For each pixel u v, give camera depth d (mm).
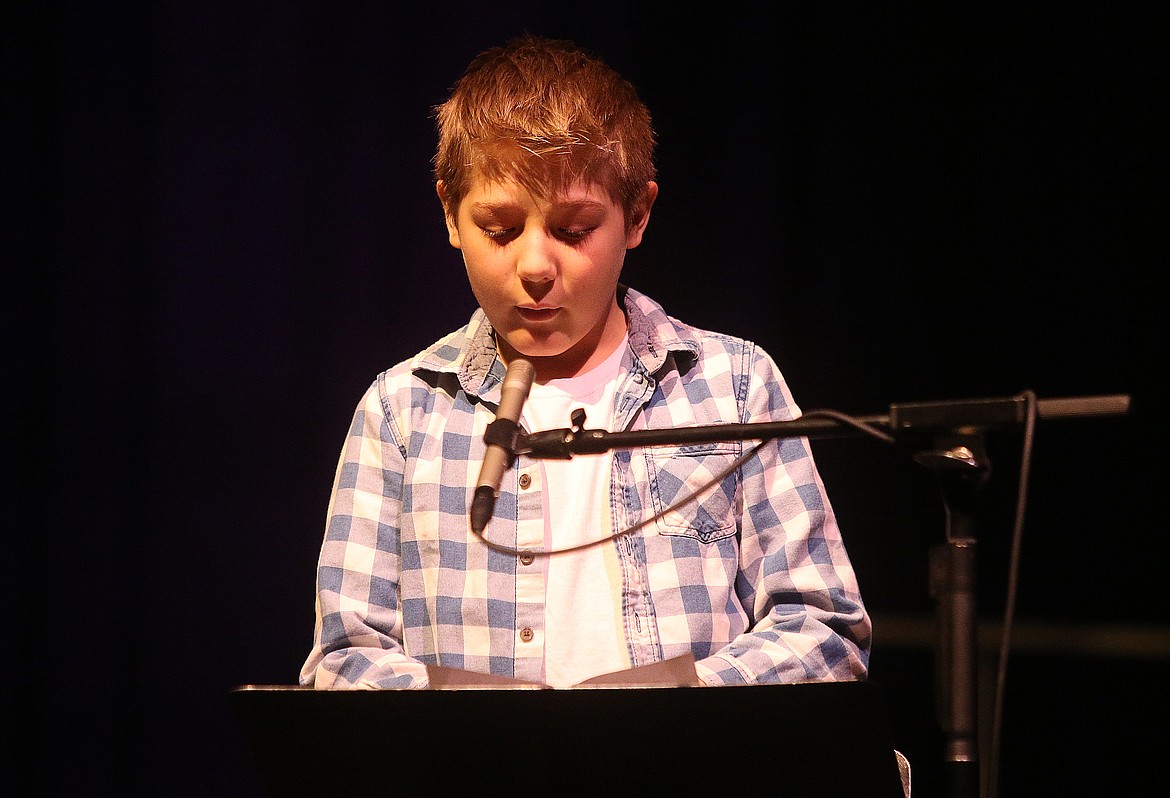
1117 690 12828
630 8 13898
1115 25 13227
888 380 13844
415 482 6359
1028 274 13578
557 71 6395
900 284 13883
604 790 4578
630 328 6715
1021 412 4676
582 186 6020
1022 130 13586
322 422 13539
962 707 4613
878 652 13055
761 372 6586
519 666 5992
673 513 6176
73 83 13914
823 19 14031
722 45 14008
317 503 13500
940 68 13812
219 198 13797
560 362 6613
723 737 4438
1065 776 12898
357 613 6160
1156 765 12609
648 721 4414
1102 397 4574
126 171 13891
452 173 6375
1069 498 13430
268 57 13812
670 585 6059
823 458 13844
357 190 13680
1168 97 13070
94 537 13727
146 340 13797
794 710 4340
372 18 13773
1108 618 13164
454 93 6762
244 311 13727
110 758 13500
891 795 4465
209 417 13703
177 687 13523
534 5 13742
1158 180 13125
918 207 13875
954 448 4715
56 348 13844
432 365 6668
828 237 13953
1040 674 13062
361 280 13617
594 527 6211
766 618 5941
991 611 13508
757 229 13898
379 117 13719
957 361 13734
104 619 13672
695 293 13875
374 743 4594
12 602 13703
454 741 4543
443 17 13727
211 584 13578
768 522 6215
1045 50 13484
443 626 6102
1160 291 13141
